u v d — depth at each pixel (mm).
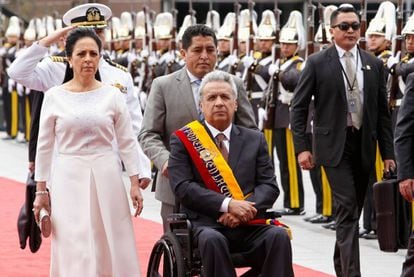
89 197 10828
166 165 10930
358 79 12422
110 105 10906
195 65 11242
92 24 12133
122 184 11000
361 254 14766
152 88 11406
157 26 22547
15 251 14773
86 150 10852
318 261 14195
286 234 10156
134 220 17266
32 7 34562
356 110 12383
